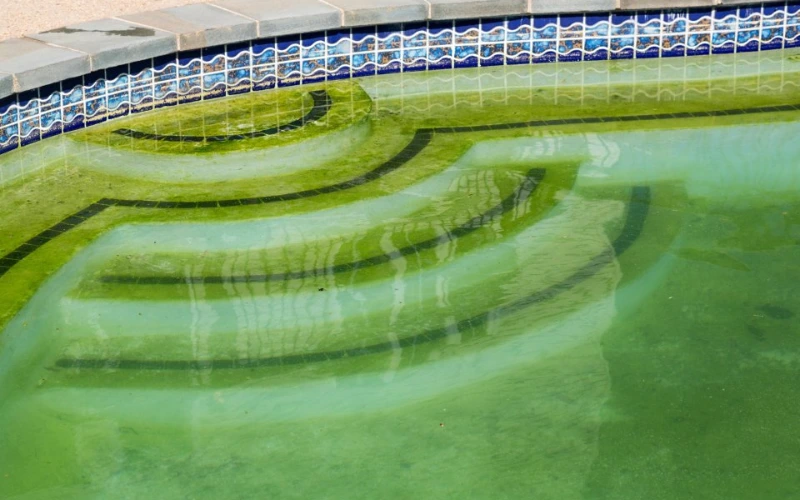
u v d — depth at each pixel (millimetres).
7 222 4629
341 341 3943
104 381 3736
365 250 4527
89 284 4273
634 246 4613
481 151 5512
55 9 6473
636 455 3355
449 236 4648
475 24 6504
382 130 5762
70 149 5410
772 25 6738
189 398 3645
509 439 3432
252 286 4270
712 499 3164
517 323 4051
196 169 5223
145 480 3270
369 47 6418
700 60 6711
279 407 3600
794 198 5082
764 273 4430
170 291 4238
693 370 3781
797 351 3902
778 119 5816
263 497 3186
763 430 3475
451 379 3740
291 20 6102
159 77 5879
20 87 5215
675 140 5609
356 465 3324
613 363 3828
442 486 3223
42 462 3357
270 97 6141
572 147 5539
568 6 6453
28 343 3857
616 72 6547
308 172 5250
